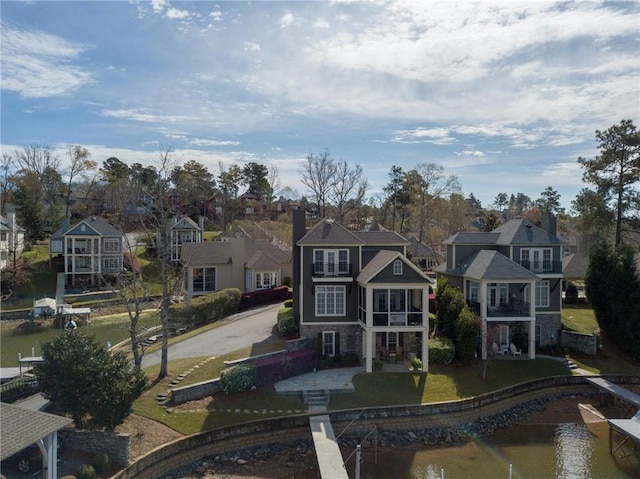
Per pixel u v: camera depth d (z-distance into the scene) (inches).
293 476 909.2
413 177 3243.1
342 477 807.7
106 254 2358.5
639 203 1866.4
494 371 1337.4
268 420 1019.3
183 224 2770.7
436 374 1274.6
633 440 991.6
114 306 2026.3
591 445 1067.9
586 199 1963.6
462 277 1550.2
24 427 679.1
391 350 1382.9
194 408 1042.1
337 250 1376.7
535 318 1491.1
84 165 3122.5
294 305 1499.8
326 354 1368.1
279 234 3255.4
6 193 3073.3
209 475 897.5
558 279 1549.0
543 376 1344.7
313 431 986.1
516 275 1413.6
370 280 1254.9
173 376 1162.0
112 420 858.1
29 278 2260.1
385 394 1162.6
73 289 2197.3
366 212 3622.0
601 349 1524.4
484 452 1033.5
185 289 2111.2
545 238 1567.4
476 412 1165.7
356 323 1366.9
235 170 4055.1
